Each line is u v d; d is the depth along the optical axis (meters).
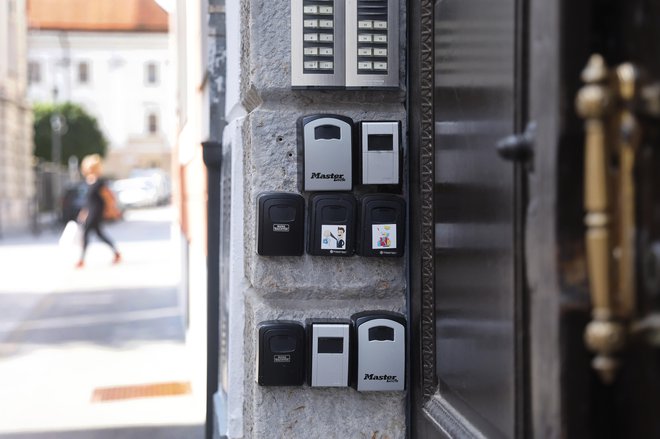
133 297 13.03
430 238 1.84
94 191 17.81
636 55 1.00
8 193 32.47
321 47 2.02
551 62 1.10
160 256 20.31
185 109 6.92
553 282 1.09
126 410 6.22
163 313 11.32
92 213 17.78
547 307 1.12
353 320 2.05
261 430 2.06
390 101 2.08
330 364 2.03
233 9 2.46
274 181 2.05
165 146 74.75
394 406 2.08
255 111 2.06
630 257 0.97
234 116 2.54
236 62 2.37
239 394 2.30
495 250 1.38
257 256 2.06
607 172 0.97
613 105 0.96
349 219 2.03
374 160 2.03
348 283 2.07
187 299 7.75
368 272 2.08
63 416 6.10
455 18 1.63
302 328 2.04
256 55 2.04
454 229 1.65
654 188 0.96
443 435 1.70
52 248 22.67
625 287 0.97
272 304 2.07
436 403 1.81
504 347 1.33
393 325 2.03
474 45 1.50
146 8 75.25
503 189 1.33
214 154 3.32
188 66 6.48
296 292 2.07
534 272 1.17
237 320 2.29
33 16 72.75
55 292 13.69
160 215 43.44
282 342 2.04
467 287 1.56
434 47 1.81
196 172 5.78
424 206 1.88
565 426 1.08
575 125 1.07
